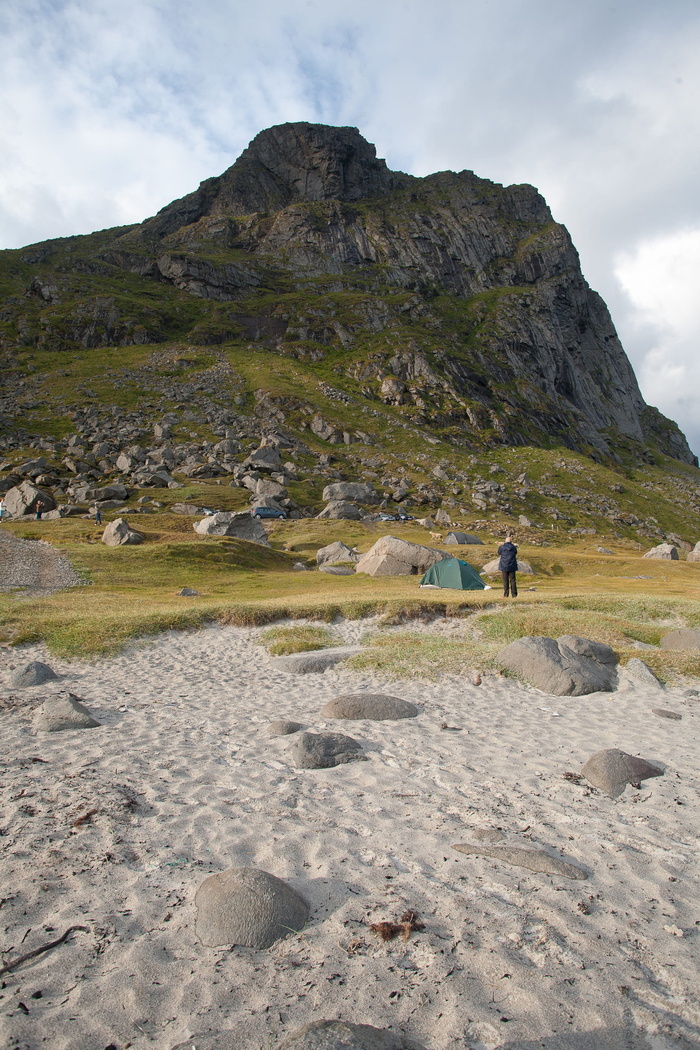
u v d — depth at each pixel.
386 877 5.27
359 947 4.26
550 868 5.42
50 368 150.62
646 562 61.09
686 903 4.96
